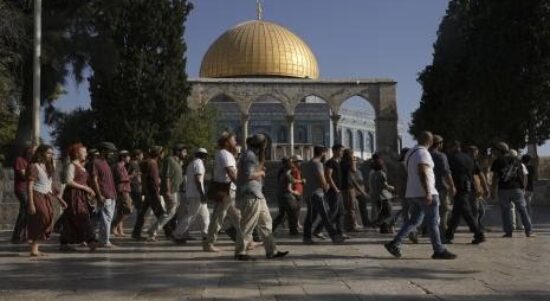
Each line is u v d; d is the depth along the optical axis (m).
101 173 13.16
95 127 38.41
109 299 7.11
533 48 32.47
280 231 17.89
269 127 79.75
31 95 27.75
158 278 8.63
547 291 7.23
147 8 36.66
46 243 14.64
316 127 82.38
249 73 67.00
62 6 28.86
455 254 10.99
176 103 37.53
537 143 33.41
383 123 55.88
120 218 15.95
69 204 12.47
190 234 16.81
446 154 13.69
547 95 32.47
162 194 14.70
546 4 32.22
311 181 13.68
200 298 7.05
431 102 45.19
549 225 18.23
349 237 15.33
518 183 14.55
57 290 7.78
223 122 77.69
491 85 34.12
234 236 13.05
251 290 7.52
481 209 15.55
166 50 37.31
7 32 23.81
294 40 70.19
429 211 10.58
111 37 32.03
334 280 8.20
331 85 56.09
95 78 35.75
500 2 33.78
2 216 20.81
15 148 27.64
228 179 11.91
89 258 11.23
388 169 40.47
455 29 41.28
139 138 35.75
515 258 10.44
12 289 7.89
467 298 6.84
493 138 34.88
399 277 8.39
